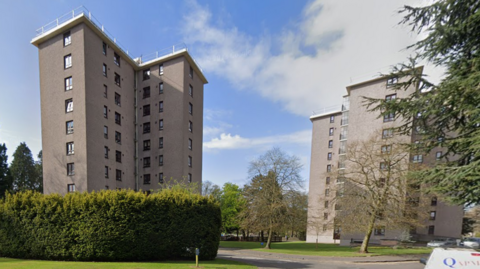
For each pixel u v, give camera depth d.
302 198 24.67
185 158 26.75
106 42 24.20
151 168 27.16
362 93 30.41
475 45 7.42
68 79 21.97
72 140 21.23
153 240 11.15
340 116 40.25
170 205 11.92
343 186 21.02
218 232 13.55
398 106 8.61
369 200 18.81
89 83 21.62
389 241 25.31
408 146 9.52
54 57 22.59
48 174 21.80
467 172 6.40
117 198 10.81
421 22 8.03
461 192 7.36
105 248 10.25
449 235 29.77
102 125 22.95
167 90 27.73
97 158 21.89
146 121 28.19
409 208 18.17
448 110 7.89
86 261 10.15
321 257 16.73
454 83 6.91
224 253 20.22
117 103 25.70
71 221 10.49
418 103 8.20
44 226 10.55
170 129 27.03
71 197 10.94
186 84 27.80
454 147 8.06
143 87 28.81
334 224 21.56
